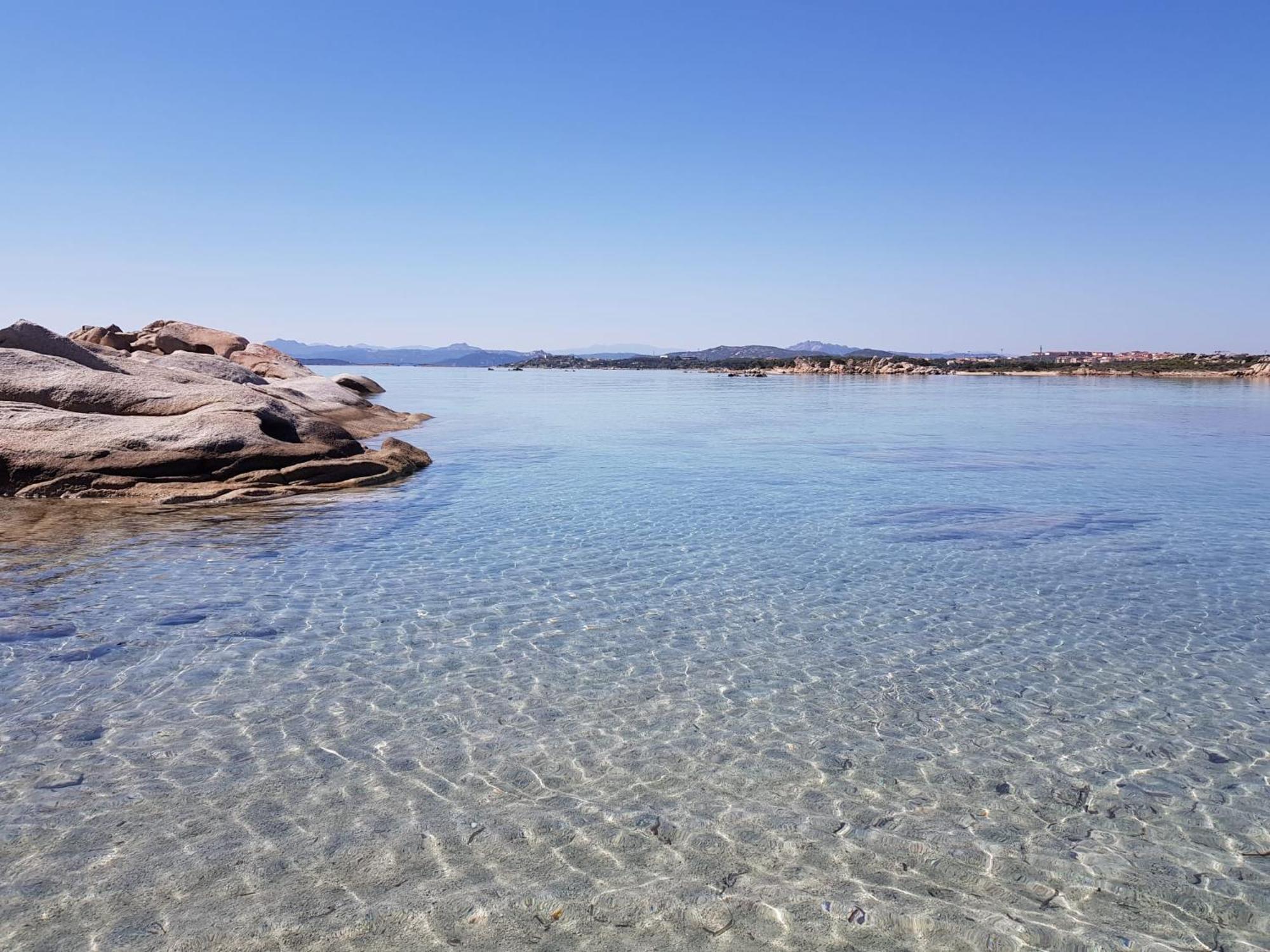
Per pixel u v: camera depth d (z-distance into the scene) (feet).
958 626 33.35
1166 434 120.88
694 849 17.84
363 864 17.13
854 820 19.06
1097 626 33.40
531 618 33.81
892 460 88.94
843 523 54.19
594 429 131.44
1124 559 44.70
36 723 23.43
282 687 26.35
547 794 20.06
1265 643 31.42
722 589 38.55
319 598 36.27
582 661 29.01
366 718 24.14
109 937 14.88
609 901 16.08
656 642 31.12
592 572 41.45
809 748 22.65
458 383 399.44
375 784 20.39
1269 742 23.13
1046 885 16.78
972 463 86.07
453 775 20.93
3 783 20.12
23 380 73.05
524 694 26.08
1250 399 225.76
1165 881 16.94
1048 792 20.40
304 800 19.62
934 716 24.77
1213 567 43.04
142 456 63.93
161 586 37.81
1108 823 19.06
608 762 21.76
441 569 41.75
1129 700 26.02
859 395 262.67
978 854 17.79
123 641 30.25
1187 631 32.83
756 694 26.32
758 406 202.90
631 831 18.51
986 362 542.98
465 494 65.36
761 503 61.52
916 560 44.37
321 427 79.77
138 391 75.00
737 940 15.02
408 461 78.95
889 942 15.05
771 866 17.30
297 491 65.16
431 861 17.30
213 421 68.49
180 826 18.43
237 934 14.99
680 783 20.70
